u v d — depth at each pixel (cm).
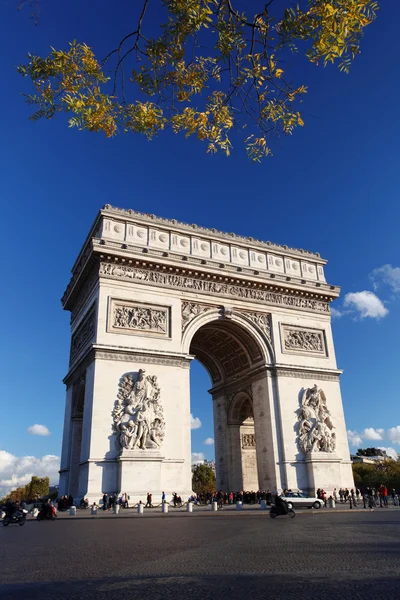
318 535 2753
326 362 7812
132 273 6650
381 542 2322
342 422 7531
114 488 5581
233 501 7250
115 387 6003
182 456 6100
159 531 3244
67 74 1588
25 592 1360
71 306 8425
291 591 1270
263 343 7375
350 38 1395
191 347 8481
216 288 7244
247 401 8162
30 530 3706
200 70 1614
